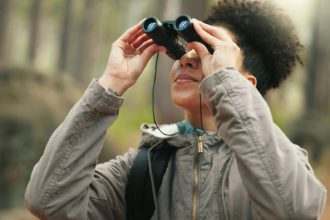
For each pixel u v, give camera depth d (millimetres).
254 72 2262
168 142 2033
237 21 2299
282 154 1736
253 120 1755
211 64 1885
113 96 1919
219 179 1921
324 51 21031
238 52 1914
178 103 2092
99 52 28641
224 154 1980
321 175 15141
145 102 28984
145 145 2121
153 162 2023
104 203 1980
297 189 1704
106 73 2010
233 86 1804
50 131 10445
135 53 2127
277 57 2299
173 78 2133
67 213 1847
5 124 9867
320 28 21109
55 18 27109
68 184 1844
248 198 1849
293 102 35094
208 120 2082
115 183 2039
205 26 1934
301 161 1827
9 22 17781
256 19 2283
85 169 1876
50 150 1868
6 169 9656
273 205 1681
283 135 1789
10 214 9023
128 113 21453
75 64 21797
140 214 2000
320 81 20641
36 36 22016
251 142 1730
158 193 1980
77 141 1876
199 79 2055
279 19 2324
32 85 11180
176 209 1925
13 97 10484
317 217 1705
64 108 11312
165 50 2076
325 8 21109
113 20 27953
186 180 1948
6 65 11453
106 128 1927
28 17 26297
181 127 2090
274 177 1695
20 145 9867
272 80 2359
